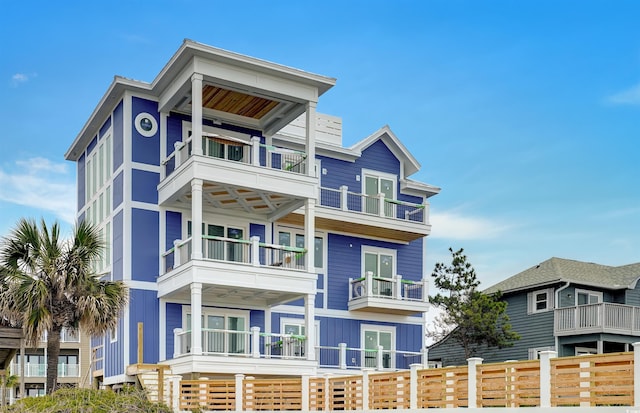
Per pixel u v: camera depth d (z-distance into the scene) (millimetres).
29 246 19656
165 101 25188
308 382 19500
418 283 30062
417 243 31859
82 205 30172
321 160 29688
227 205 26109
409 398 16812
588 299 33312
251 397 20141
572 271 33844
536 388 13961
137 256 24547
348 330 29141
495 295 33156
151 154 25391
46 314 18859
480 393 14984
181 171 23781
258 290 24250
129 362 23750
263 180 24219
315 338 28281
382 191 31188
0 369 23781
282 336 24141
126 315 23969
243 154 25359
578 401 13078
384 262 30781
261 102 25688
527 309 33750
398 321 30438
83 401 15781
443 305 31719
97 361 26656
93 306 19359
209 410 20219
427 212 30625
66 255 19766
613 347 32594
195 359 22094
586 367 13039
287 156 28062
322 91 25625
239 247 26266
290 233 28469
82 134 29266
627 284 32812
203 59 23281
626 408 12008
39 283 18844
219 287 23656
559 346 31688
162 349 24344
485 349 34906
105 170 27172
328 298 28938
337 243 29656
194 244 22828
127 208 24609
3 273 19406
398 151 31719
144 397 17031
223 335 25562
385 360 29281
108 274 25734
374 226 29109
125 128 25078
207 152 24406
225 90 24562
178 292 24047
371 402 17859
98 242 20766
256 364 23125
